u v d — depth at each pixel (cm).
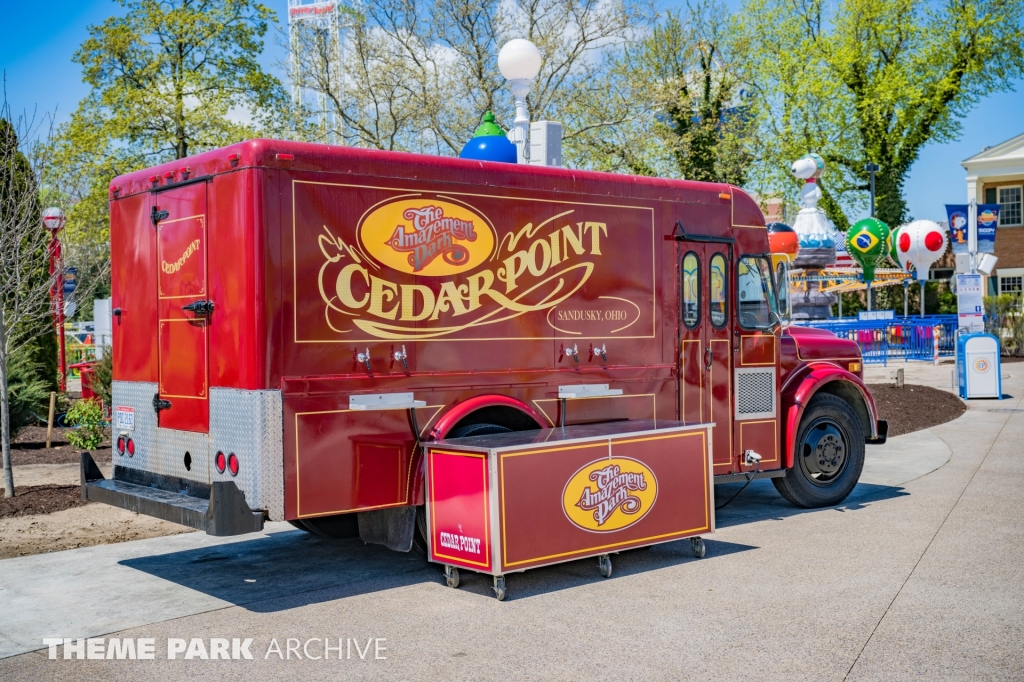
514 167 661
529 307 666
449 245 624
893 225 4009
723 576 620
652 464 646
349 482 578
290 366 554
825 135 4062
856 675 436
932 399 1678
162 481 633
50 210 1266
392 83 1986
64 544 743
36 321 1288
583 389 694
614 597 578
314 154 566
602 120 2144
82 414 1112
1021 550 669
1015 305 2981
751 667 449
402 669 460
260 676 455
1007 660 453
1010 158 4141
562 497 598
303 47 2008
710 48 2911
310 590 608
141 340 652
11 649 497
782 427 830
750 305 809
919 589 575
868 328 2680
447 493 596
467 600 580
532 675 446
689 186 770
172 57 2758
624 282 723
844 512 824
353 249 580
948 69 4003
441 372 621
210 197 577
